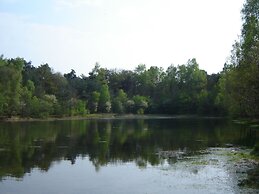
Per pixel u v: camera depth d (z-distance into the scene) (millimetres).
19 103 113938
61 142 56875
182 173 32719
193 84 165125
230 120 113938
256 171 31562
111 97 164500
